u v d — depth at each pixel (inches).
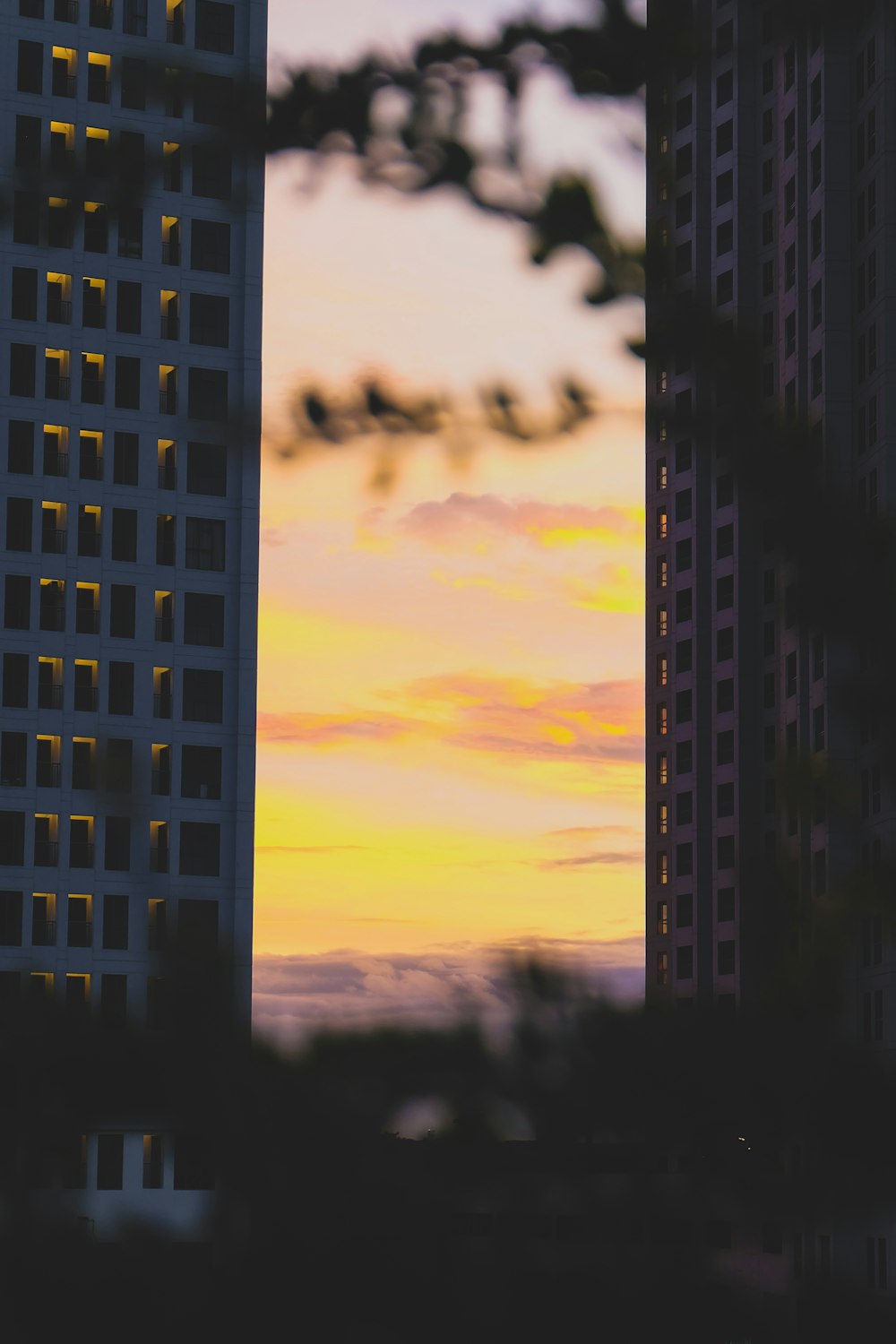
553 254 162.6
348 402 161.2
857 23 161.3
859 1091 143.7
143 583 5265.8
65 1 5251.0
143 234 5354.3
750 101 6348.4
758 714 6299.2
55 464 5251.0
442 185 164.7
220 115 167.9
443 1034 148.6
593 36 165.2
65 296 5305.1
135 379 5344.5
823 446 159.2
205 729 5226.4
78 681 5167.3
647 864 6599.4
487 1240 147.4
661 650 6658.5
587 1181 147.3
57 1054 144.8
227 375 5398.6
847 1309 136.8
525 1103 148.6
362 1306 147.9
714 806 6402.6
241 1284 145.3
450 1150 148.4
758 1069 145.7
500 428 161.6
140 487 5305.1
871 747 151.6
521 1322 146.2
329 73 167.2
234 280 5423.2
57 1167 144.5
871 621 155.6
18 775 5017.2
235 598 5329.7
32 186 166.9
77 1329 142.6
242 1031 148.3
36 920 4864.7
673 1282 143.9
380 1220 147.7
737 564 6382.9
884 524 157.0
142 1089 146.8
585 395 161.0
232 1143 146.6
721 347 159.6
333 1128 147.9
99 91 5265.8
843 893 148.5
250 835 5177.2
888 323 4434.1
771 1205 144.6
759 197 6274.6
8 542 5182.1
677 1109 146.1
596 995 149.0
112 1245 143.7
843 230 4815.5
